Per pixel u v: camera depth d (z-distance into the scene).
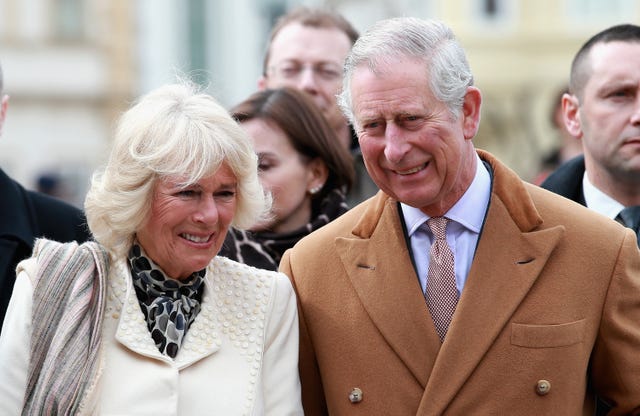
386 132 12.12
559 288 12.46
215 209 11.91
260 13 90.25
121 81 91.56
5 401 11.52
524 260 12.59
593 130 15.18
